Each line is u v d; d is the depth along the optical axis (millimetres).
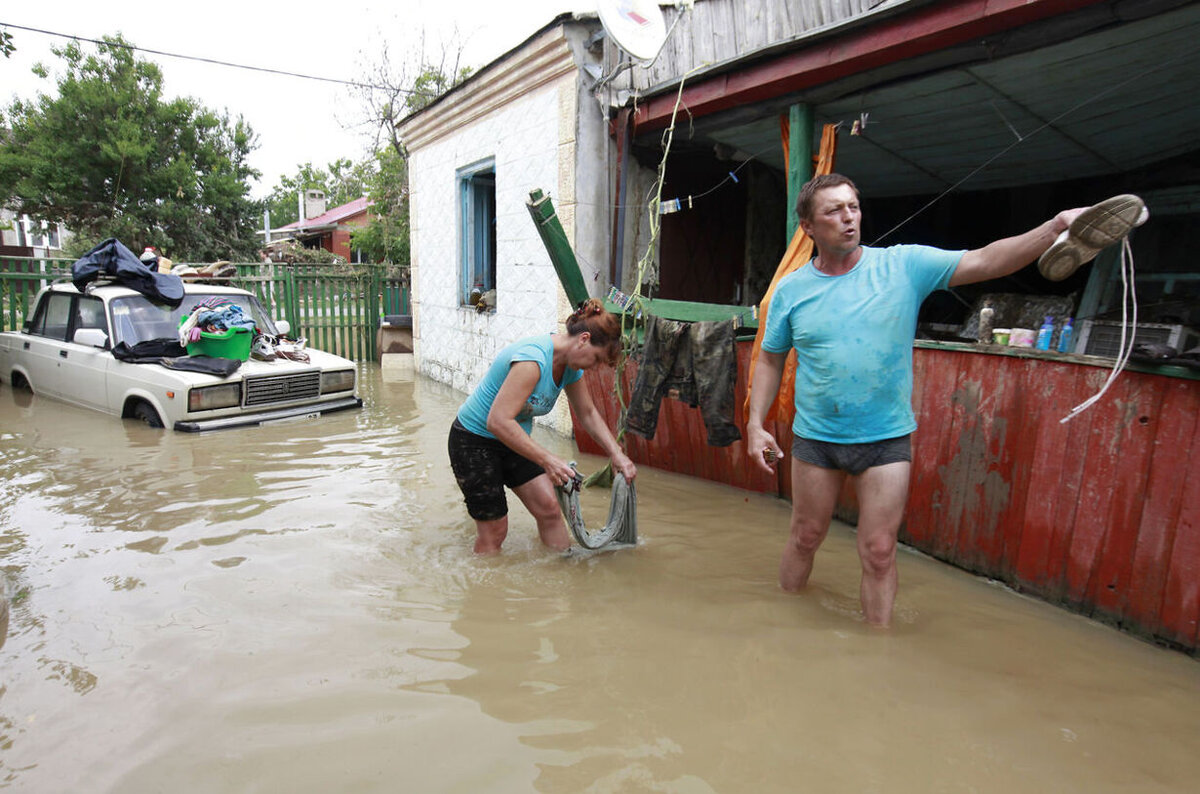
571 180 6730
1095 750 2242
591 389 6246
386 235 20125
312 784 2016
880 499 2887
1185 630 2834
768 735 2281
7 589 3332
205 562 3699
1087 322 4605
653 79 6152
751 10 5125
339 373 7887
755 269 8156
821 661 2754
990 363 3588
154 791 1982
